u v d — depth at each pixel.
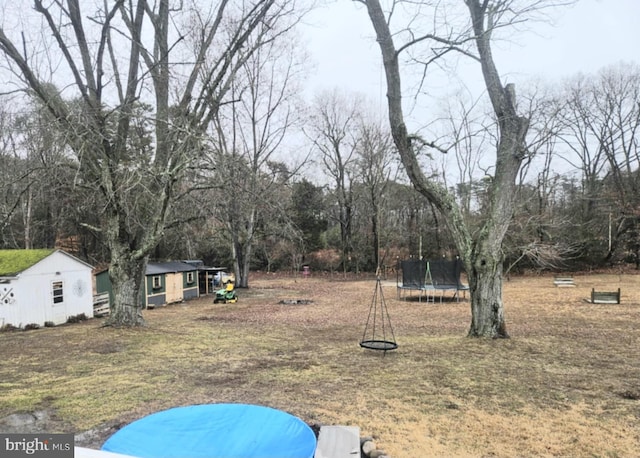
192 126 9.18
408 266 16.42
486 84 7.53
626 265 25.78
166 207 9.21
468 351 6.42
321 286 22.11
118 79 9.46
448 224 7.75
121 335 8.15
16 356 6.53
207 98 9.43
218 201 9.98
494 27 6.94
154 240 9.20
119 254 9.18
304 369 5.61
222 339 7.95
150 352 6.71
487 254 7.28
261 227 20.28
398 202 30.52
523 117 7.36
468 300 15.66
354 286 21.97
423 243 29.44
